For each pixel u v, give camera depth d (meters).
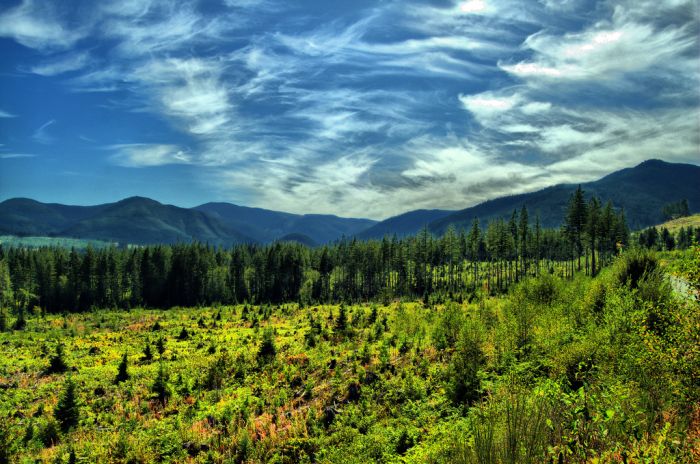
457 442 7.80
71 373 38.56
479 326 18.27
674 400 6.75
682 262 7.98
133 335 63.34
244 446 16.95
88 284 124.75
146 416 25.19
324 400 20.53
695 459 4.90
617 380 7.82
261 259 137.50
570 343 12.58
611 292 15.51
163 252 141.62
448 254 117.12
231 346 45.91
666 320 8.38
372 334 34.97
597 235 83.56
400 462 11.19
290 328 56.66
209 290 129.38
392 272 140.88
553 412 6.61
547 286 22.38
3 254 154.50
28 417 27.69
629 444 5.37
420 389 17.67
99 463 18.16
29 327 84.69
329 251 138.62
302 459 15.23
